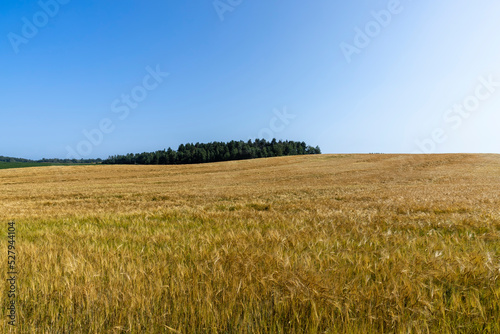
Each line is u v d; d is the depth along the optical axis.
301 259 3.68
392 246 4.62
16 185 38.34
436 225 7.16
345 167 50.97
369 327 2.37
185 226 7.86
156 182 39.53
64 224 8.94
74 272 3.54
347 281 3.14
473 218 7.84
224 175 46.84
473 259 3.68
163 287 2.99
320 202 15.41
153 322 2.52
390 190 22.66
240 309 2.64
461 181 31.30
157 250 4.71
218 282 3.12
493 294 2.79
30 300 2.96
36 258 4.19
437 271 3.23
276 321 2.49
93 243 5.43
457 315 2.54
